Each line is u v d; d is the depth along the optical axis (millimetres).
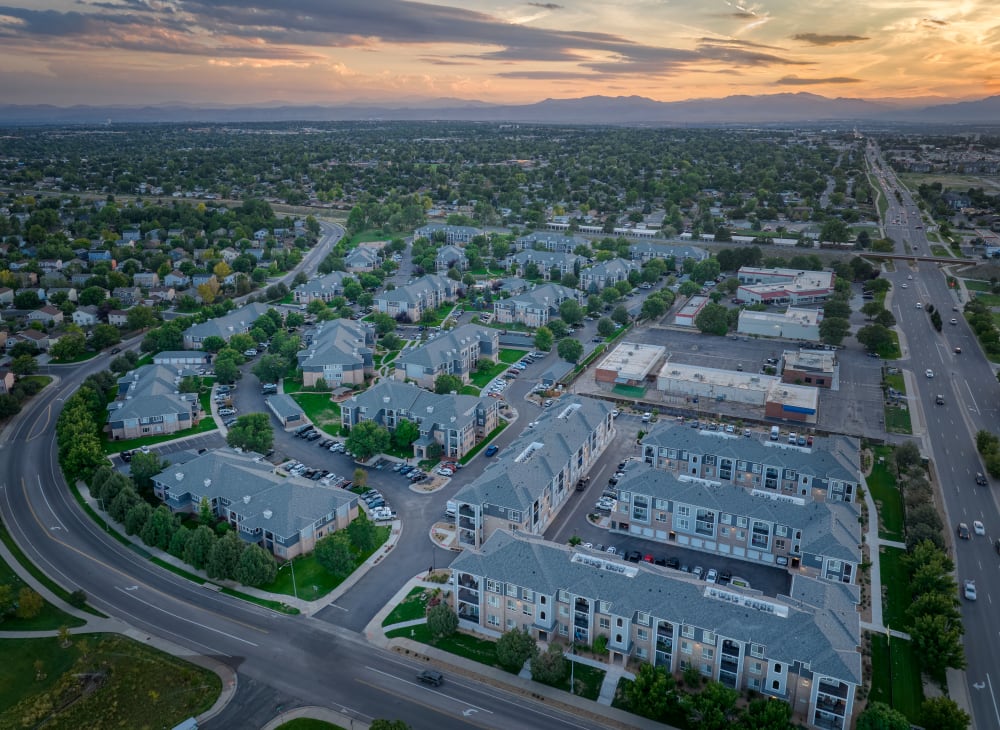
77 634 124750
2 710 110250
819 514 137750
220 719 106000
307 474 176375
